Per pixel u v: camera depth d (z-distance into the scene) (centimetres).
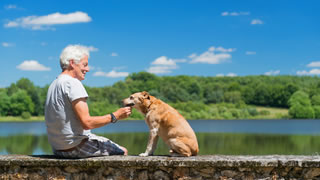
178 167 486
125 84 12400
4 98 11444
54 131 505
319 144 3794
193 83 13975
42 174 502
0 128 7356
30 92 11812
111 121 511
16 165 503
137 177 491
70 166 498
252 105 14300
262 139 4516
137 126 7888
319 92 13700
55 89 498
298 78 15750
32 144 3559
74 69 512
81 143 510
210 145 3600
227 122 10494
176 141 545
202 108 13175
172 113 566
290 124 9306
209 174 482
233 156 524
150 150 559
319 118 13062
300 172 476
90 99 10425
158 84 13638
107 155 541
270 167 476
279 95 13988
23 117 11506
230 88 14725
